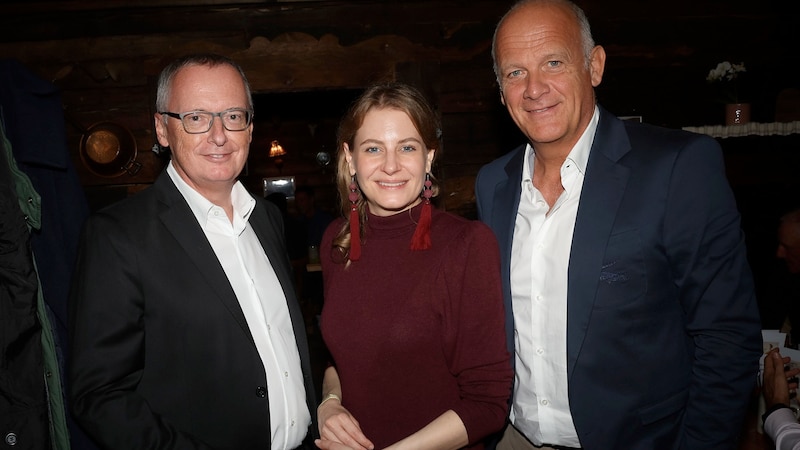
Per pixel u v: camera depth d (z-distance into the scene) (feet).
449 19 11.30
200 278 4.58
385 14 11.16
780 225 7.63
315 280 19.88
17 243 4.66
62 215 5.77
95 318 4.22
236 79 4.92
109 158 10.49
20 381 4.66
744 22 11.70
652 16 11.55
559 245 4.80
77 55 10.57
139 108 10.68
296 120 27.45
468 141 11.46
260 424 4.65
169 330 4.48
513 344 5.07
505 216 5.25
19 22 10.50
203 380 4.53
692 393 4.45
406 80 11.21
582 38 4.71
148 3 10.48
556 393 4.84
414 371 4.43
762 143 11.61
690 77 11.66
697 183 4.25
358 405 4.57
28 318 4.67
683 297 4.44
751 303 4.28
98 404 4.10
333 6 11.03
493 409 4.26
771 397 5.21
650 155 4.50
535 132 4.71
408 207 4.69
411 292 4.43
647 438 4.57
